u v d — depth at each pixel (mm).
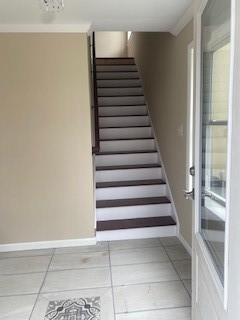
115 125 4879
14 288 2428
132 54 6586
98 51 7066
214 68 1443
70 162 3111
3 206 3105
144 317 2020
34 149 3061
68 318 2023
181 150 3117
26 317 2053
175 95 3285
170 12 2596
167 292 2309
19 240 3162
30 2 2303
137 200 3721
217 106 1387
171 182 3602
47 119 3033
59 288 2410
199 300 1546
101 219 3553
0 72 2932
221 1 1254
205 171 1590
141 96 5301
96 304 2178
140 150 4492
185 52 2838
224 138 1225
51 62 2965
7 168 3059
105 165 4238
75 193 3160
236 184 879
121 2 2348
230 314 944
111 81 5625
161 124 4043
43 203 3141
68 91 3016
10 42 2904
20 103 2988
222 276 1161
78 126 3072
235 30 883
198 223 1634
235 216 888
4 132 3010
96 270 2682
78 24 2869
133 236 3359
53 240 3199
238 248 864
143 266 2730
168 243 3221
